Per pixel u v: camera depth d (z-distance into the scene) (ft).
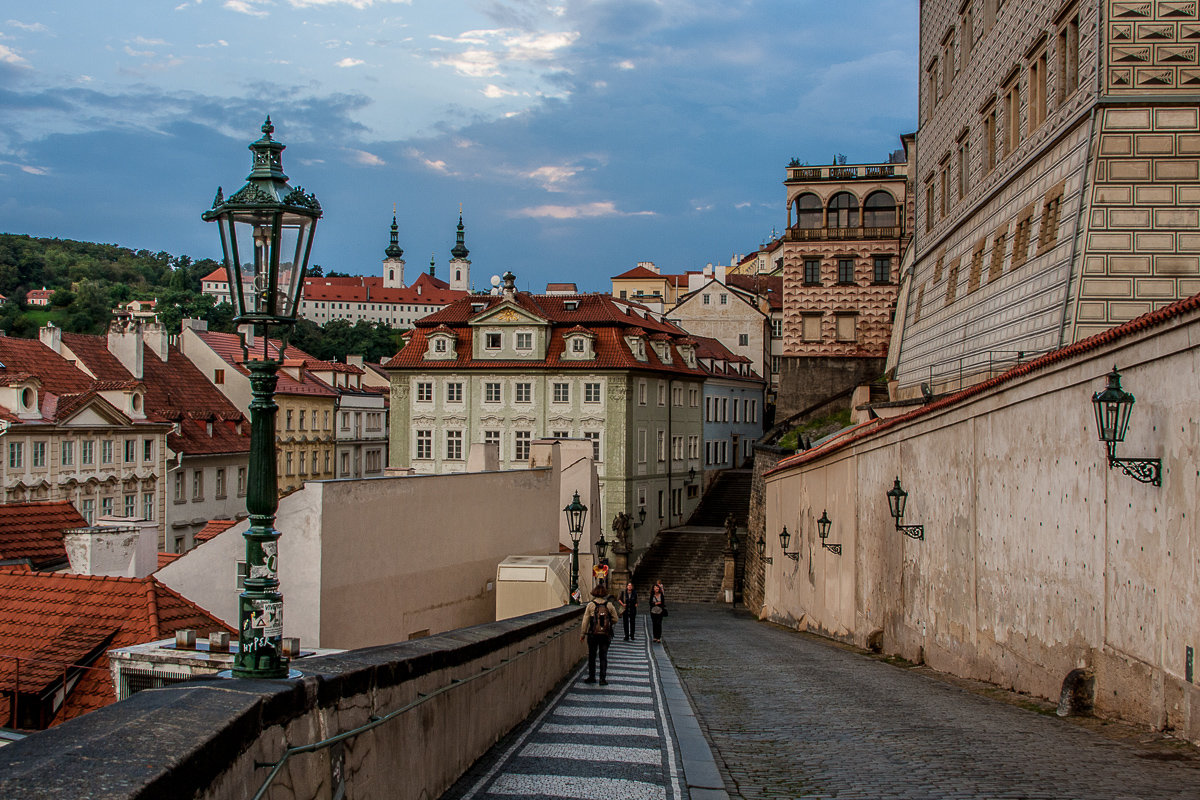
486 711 35.53
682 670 70.03
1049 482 52.39
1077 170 79.05
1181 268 74.79
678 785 30.17
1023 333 86.74
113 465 168.35
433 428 226.17
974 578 63.98
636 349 226.58
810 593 122.21
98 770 12.37
